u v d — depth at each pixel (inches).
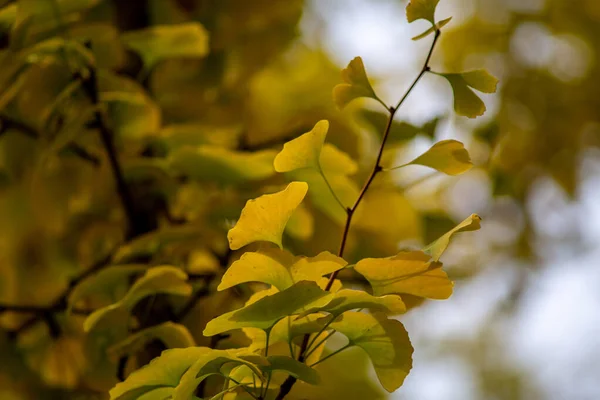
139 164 86.5
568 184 142.9
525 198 139.9
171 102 100.8
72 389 90.9
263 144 96.4
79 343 88.4
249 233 76.2
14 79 86.0
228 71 106.7
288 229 87.3
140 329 84.1
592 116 143.0
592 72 145.8
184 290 80.2
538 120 142.0
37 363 89.9
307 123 97.0
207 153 84.6
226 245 87.0
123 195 87.0
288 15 111.8
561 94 143.4
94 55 87.1
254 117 111.2
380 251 98.5
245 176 85.6
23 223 96.3
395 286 76.3
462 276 143.2
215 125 102.0
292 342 77.7
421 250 76.2
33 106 86.8
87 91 85.2
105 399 90.3
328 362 105.0
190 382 75.4
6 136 89.6
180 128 87.9
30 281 97.9
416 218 103.5
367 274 76.0
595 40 145.3
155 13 102.0
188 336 80.1
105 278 82.1
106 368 86.1
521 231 141.3
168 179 88.7
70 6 85.6
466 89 77.4
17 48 84.7
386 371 76.7
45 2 85.0
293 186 75.4
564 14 146.3
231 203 85.8
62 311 86.7
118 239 91.5
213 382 81.7
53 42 83.9
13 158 90.3
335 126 96.6
